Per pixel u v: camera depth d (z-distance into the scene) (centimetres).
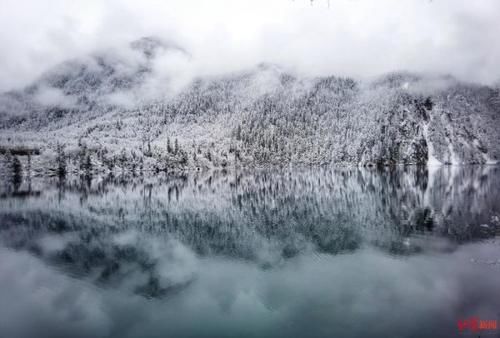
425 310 2638
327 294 2988
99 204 9012
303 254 4138
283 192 10562
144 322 2717
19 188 13012
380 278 3253
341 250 4169
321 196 9331
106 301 3119
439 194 8494
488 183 11019
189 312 2831
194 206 8375
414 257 3734
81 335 2584
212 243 4991
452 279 3127
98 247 5041
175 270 3881
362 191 10131
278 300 2936
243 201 8906
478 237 4312
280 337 2397
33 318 2848
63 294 3309
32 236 5806
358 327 2453
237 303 2938
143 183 14688
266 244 4744
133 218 7169
